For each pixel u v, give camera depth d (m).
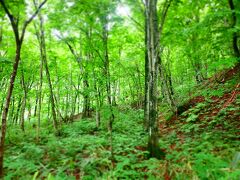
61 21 10.09
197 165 6.04
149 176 6.09
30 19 6.64
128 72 19.22
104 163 7.15
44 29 12.59
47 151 8.69
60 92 17.91
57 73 17.59
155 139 7.70
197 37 9.78
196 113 12.59
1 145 6.13
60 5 9.27
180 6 9.82
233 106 10.83
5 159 7.75
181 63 16.77
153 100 7.93
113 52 16.28
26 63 15.79
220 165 5.67
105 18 9.37
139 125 13.42
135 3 9.07
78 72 18.27
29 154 8.18
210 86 14.59
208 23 8.27
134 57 16.72
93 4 8.80
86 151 8.39
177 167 6.40
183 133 10.32
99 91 13.48
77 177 6.66
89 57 14.59
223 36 9.23
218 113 10.70
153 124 7.78
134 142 9.23
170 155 7.19
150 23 8.29
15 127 15.65
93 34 11.47
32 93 17.70
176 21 10.15
